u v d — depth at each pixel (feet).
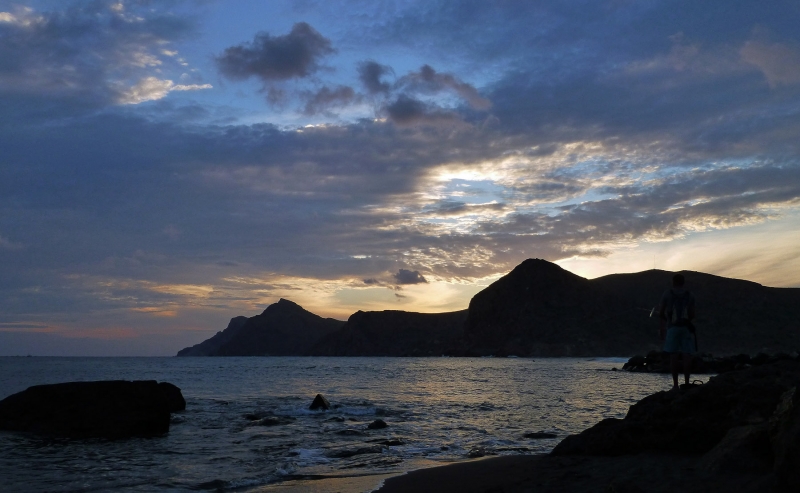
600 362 363.35
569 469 25.73
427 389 109.29
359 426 52.70
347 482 28.25
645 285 601.21
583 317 558.15
